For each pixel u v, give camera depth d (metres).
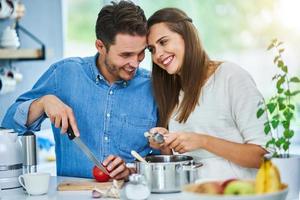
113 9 2.49
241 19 4.05
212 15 4.11
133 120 2.76
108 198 2.22
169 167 2.23
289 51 3.94
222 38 4.10
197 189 1.76
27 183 2.33
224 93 2.45
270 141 2.28
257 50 4.02
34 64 4.17
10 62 3.90
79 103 2.79
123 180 2.49
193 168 2.26
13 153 2.49
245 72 2.48
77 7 4.58
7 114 2.80
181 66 2.49
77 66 2.83
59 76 2.83
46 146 3.92
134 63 2.50
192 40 2.46
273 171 1.75
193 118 2.50
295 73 3.92
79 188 2.38
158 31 2.45
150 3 4.20
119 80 2.74
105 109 2.76
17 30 3.94
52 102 2.58
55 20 4.40
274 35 3.97
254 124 2.38
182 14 2.48
